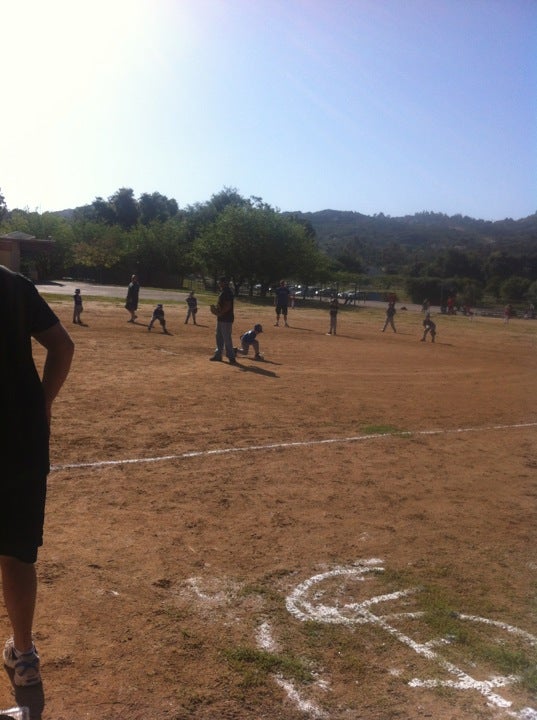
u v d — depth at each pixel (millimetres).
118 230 80375
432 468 7746
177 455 7605
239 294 62250
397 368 17672
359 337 27422
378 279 93938
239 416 10000
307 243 61094
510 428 10430
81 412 9578
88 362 14992
